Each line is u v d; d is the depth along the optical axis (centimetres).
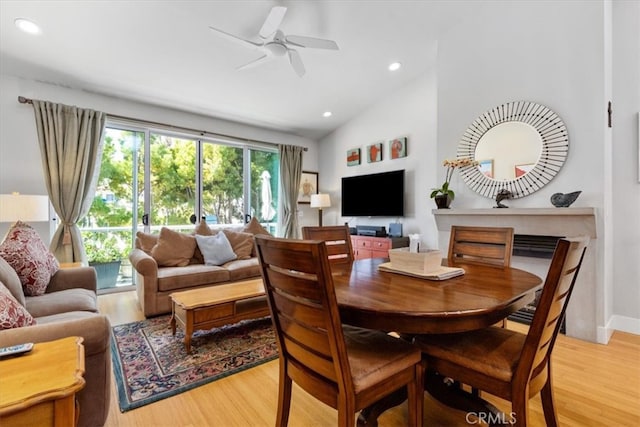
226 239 399
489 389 118
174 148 453
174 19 282
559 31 269
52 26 274
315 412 167
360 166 531
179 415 163
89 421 129
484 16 315
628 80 269
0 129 329
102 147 383
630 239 270
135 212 418
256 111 481
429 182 432
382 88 461
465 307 108
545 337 113
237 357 227
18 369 89
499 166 303
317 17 306
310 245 97
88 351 127
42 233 352
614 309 277
